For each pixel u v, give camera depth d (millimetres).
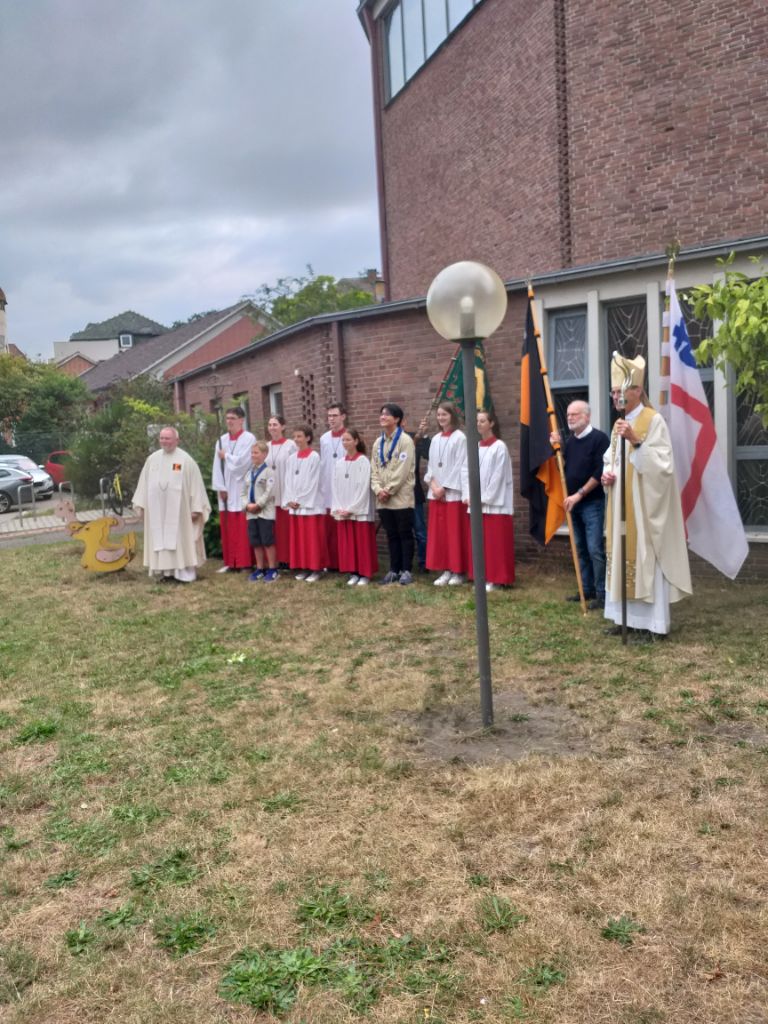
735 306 6215
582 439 7609
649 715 5035
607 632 6801
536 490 8266
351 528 9430
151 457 10211
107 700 5902
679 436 6781
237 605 8734
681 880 3359
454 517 8914
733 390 8344
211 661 6738
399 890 3408
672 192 11812
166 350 43000
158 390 28031
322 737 5000
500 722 5105
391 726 5137
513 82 14219
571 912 3203
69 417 43844
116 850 3840
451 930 3129
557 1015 2695
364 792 4270
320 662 6570
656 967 2883
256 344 13977
